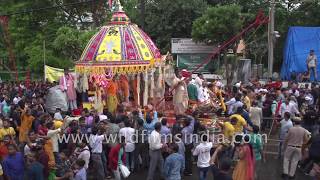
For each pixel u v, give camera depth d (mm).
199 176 13500
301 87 23500
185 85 18234
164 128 13758
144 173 14820
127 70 18891
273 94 19812
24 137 15469
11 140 12664
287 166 13812
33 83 27703
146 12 35875
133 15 36469
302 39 26453
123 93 19562
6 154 12461
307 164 14383
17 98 20953
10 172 11562
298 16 34750
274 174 14562
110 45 19266
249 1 36031
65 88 19828
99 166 13219
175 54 34812
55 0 38219
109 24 20234
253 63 36094
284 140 14195
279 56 35344
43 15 38906
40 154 11820
